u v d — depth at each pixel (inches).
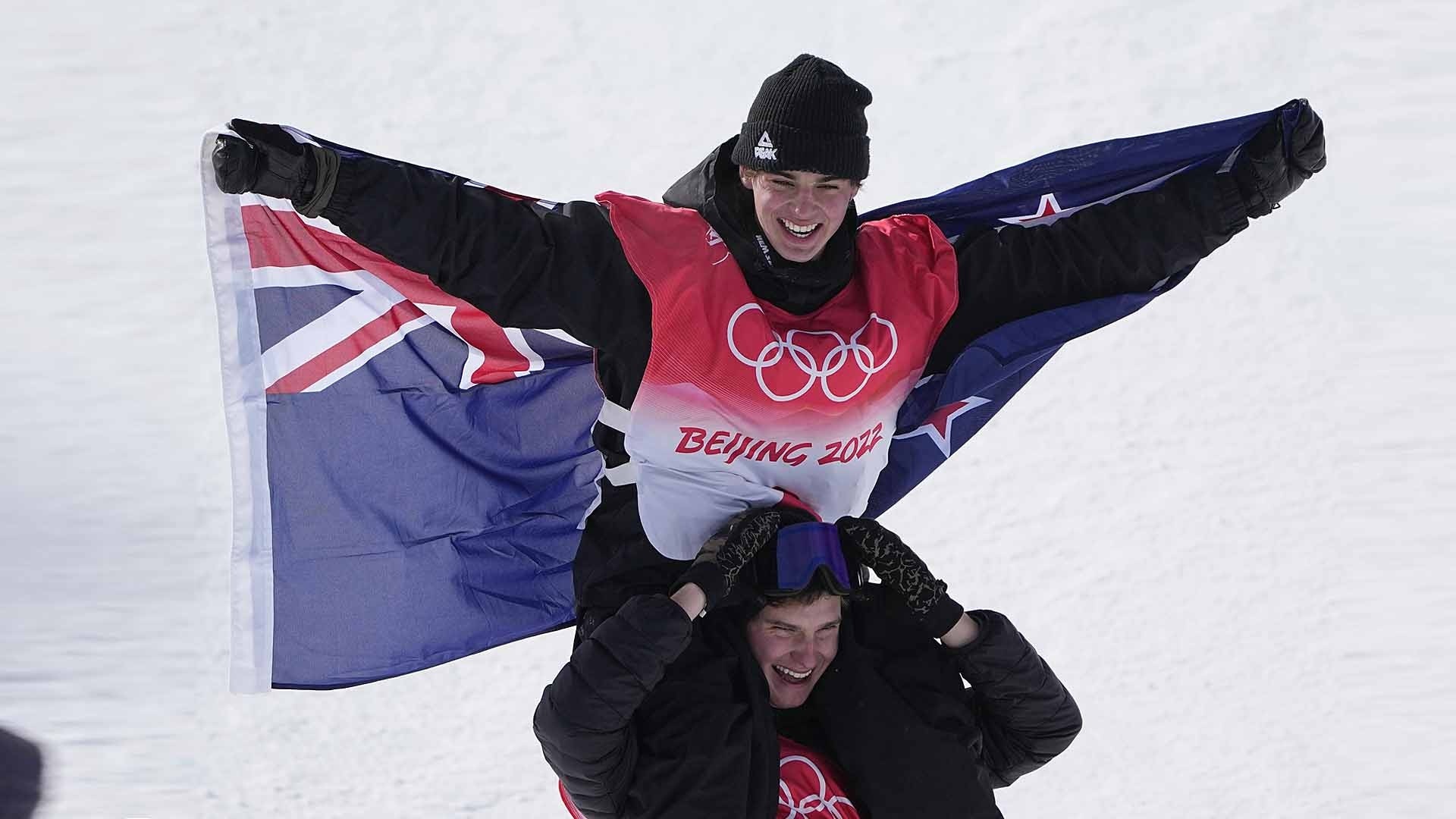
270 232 569.9
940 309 580.1
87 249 1128.2
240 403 580.4
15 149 1222.9
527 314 544.7
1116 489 927.0
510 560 639.1
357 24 1359.5
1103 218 599.8
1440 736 758.5
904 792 533.3
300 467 599.5
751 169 538.9
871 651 557.3
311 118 1240.2
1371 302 1076.5
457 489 623.2
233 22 1366.9
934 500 922.7
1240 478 932.6
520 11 1378.0
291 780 735.7
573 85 1279.5
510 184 1151.0
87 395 997.8
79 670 796.0
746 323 547.8
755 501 573.6
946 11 1379.2
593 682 507.2
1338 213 1156.5
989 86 1278.3
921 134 1219.2
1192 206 595.5
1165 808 721.6
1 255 1120.2
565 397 624.7
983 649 549.0
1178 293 1088.8
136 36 1349.7
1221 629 828.6
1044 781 739.4
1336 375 1011.3
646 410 556.4
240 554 593.9
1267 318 1063.0
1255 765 743.1
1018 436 970.7
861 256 574.2
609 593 585.0
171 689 785.6
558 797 727.1
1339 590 853.2
